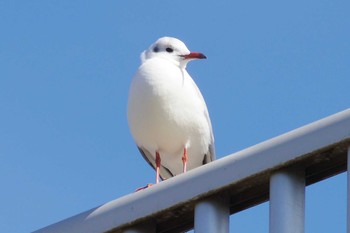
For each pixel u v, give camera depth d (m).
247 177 9.15
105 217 10.27
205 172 9.49
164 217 9.93
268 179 9.20
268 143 9.15
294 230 8.82
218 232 9.36
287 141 8.99
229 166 9.32
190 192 9.53
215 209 9.44
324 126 8.81
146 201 9.90
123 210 10.11
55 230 10.80
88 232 10.41
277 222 8.84
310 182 9.33
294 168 9.09
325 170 9.18
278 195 8.94
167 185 9.78
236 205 9.72
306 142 8.87
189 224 10.09
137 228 10.03
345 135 8.61
